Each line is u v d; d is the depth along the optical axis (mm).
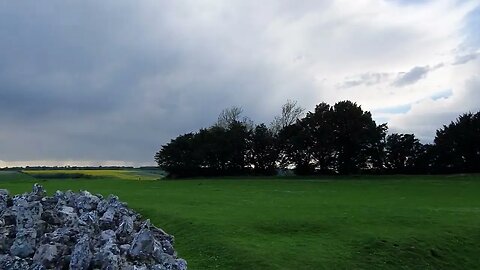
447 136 85688
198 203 35594
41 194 19891
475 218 30750
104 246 13617
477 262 23922
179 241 23969
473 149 83625
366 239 24781
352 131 86625
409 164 88438
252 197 42188
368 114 88875
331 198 43000
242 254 21203
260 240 23781
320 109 90750
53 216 15906
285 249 22359
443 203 39875
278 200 39656
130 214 20078
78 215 17844
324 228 26797
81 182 65312
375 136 86312
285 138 93312
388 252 23500
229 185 59562
